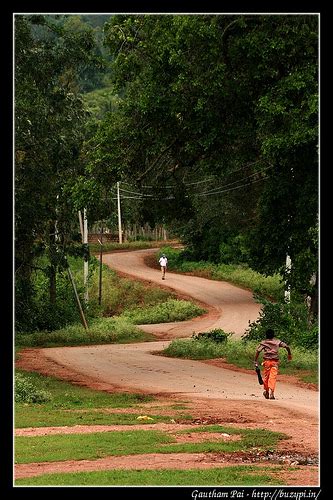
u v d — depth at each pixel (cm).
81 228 12331
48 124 7662
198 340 8275
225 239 16925
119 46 6481
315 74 5847
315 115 5766
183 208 7238
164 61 6166
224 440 3303
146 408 4325
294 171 6644
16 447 3098
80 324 11731
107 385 5503
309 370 6225
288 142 5822
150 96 6231
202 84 6050
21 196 7431
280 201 6919
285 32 5894
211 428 3581
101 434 3409
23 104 7144
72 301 12519
